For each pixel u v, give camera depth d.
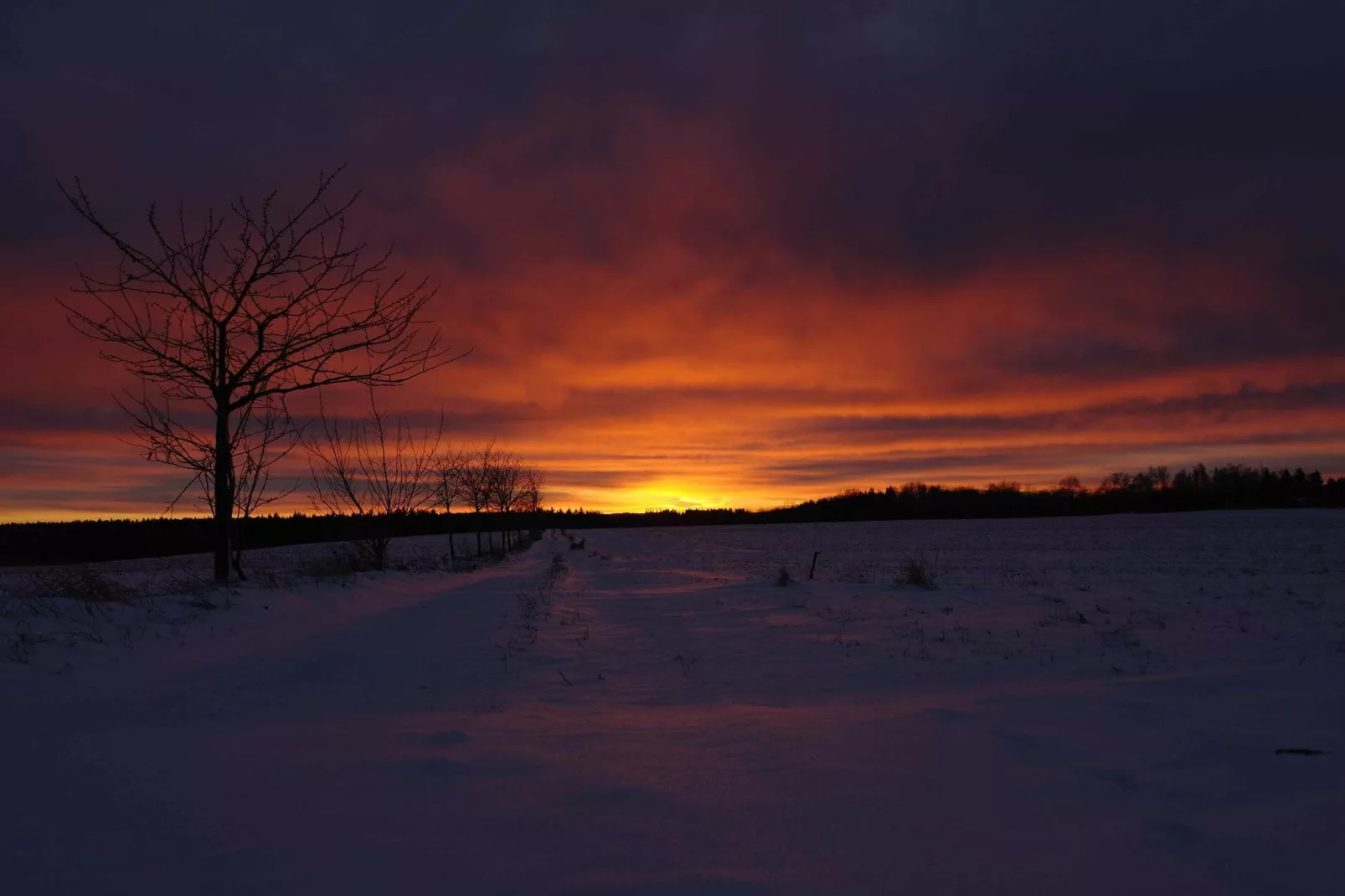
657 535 75.88
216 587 11.31
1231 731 5.11
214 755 4.45
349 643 9.32
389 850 3.02
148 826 3.27
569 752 4.58
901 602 14.87
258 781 3.93
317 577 14.16
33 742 4.71
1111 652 9.30
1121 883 2.78
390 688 7.20
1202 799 3.68
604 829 3.26
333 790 3.79
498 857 2.96
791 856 2.99
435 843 3.09
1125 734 5.07
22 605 7.86
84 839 3.13
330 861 2.91
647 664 8.82
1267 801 3.62
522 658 8.91
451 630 10.75
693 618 12.96
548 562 31.44
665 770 4.18
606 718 5.80
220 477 12.12
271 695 6.71
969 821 3.38
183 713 5.90
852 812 3.50
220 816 3.39
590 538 69.50
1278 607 13.73
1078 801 3.67
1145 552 34.34
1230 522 69.12
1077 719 5.52
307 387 12.48
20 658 6.56
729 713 6.04
